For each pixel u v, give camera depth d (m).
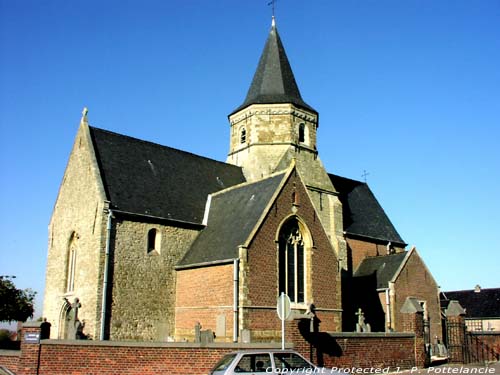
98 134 32.88
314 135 41.19
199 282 28.89
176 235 31.48
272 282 27.67
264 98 40.28
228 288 26.81
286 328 22.44
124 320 27.97
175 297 30.34
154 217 30.34
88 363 19.11
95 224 28.73
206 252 29.45
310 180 39.25
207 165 38.25
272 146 39.25
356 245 42.94
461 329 30.62
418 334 26.75
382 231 46.69
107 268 27.80
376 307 37.03
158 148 36.06
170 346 20.11
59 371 18.73
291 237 29.66
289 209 29.58
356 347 23.52
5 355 20.19
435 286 40.00
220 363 16.47
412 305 27.27
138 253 29.39
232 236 28.80
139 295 28.86
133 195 30.84
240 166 40.44
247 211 30.19
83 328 27.59
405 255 38.78
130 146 34.22
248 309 26.19
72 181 32.31
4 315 38.44
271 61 42.44
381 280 37.72
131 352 19.66
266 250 27.84
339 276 31.25
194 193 34.97
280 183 29.64
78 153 32.34
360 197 49.03
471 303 64.88
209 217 33.47
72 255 31.19
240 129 41.34
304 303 29.14
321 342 22.12
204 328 27.84
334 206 39.91
